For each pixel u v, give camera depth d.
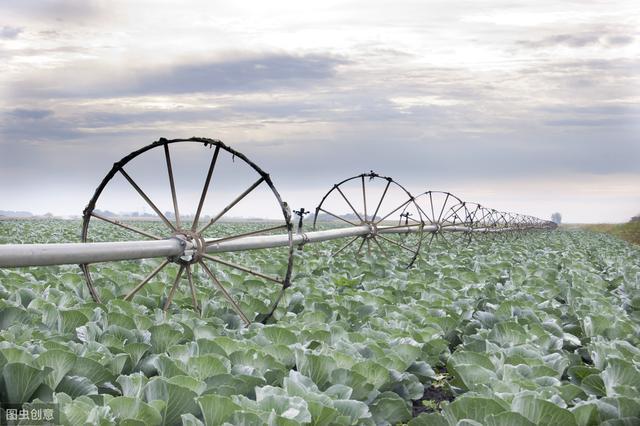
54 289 7.82
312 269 13.18
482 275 12.79
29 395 4.07
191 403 3.94
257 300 7.90
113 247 6.95
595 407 4.20
